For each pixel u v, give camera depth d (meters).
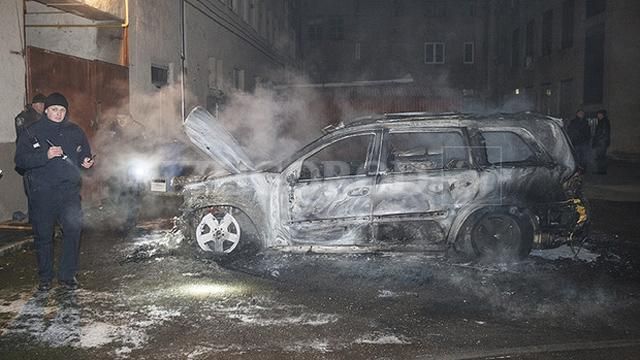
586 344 4.30
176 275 6.12
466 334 4.51
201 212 6.82
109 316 4.92
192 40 16.62
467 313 4.98
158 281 5.92
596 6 22.91
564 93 26.84
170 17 14.80
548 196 6.52
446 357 4.08
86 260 6.75
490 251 6.48
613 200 11.44
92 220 9.18
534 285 5.76
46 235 5.54
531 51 32.03
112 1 11.34
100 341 4.39
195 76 16.92
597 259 6.75
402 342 4.36
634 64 20.91
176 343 4.36
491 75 40.12
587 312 5.00
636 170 17.34
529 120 6.65
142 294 5.51
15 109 8.72
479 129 6.59
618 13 20.92
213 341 4.39
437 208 6.41
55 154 5.18
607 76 21.47
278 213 6.52
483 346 4.27
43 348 4.27
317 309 5.09
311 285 5.78
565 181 6.57
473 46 44.94
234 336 4.48
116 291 5.60
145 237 7.98
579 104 24.55
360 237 6.46
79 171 5.63
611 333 4.53
